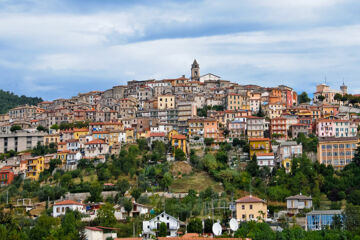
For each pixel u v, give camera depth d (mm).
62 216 198375
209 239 153500
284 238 161750
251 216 188625
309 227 183250
